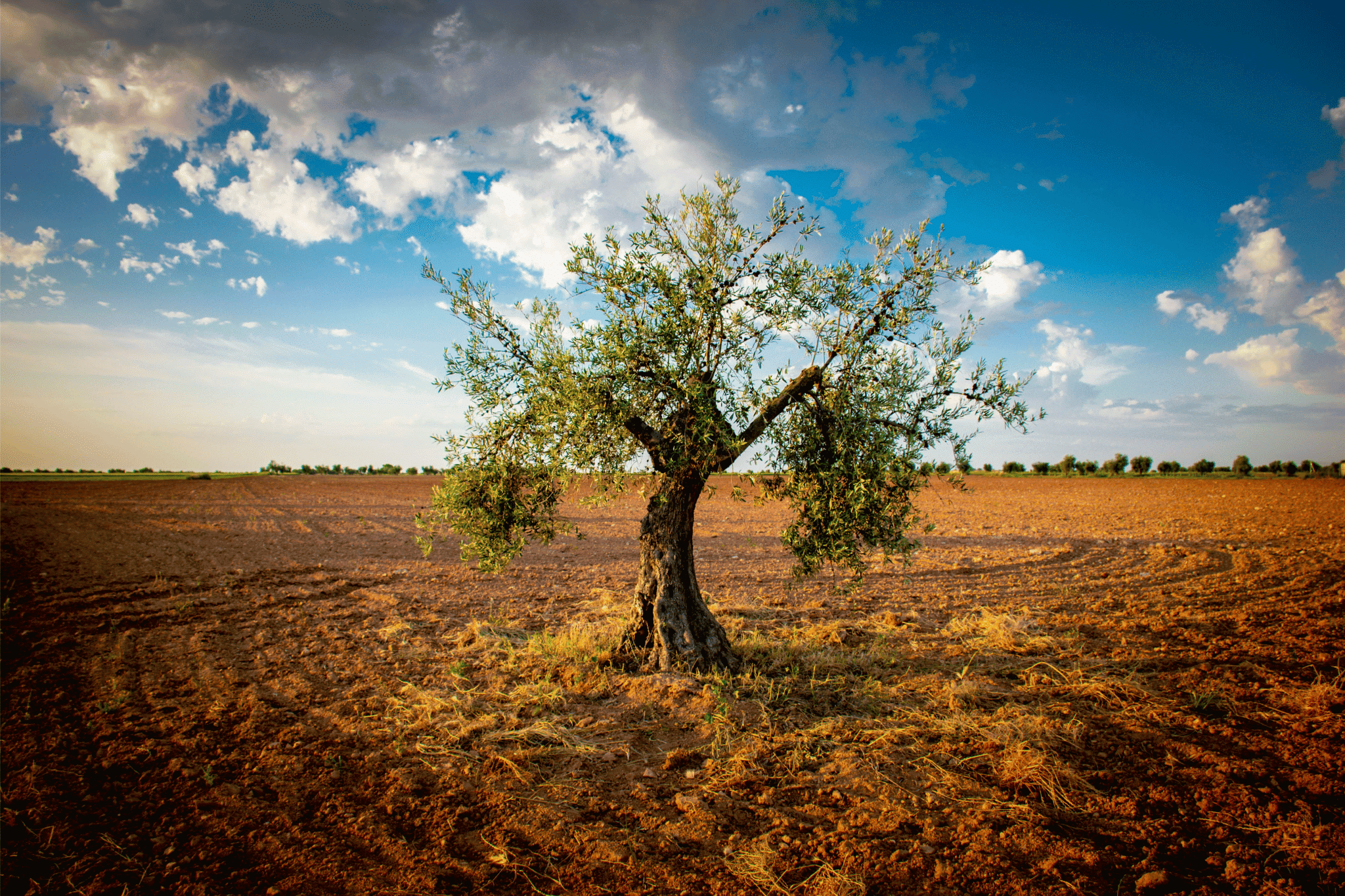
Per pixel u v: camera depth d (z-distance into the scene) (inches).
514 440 357.7
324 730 282.2
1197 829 196.2
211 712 302.4
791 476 337.7
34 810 212.8
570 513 1520.7
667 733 277.7
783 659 372.5
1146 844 189.2
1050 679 336.8
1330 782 218.7
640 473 340.2
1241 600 519.8
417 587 633.0
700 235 322.7
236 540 992.9
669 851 189.2
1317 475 3479.3
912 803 213.8
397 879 176.7
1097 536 973.2
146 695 327.3
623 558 847.7
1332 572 606.9
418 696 319.3
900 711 295.4
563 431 316.5
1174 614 483.5
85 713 301.0
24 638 434.9
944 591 601.3
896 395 313.6
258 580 656.4
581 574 714.2
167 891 171.6
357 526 1215.6
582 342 307.3
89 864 183.2
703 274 315.6
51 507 1620.3
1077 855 182.2
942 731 272.2
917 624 475.8
